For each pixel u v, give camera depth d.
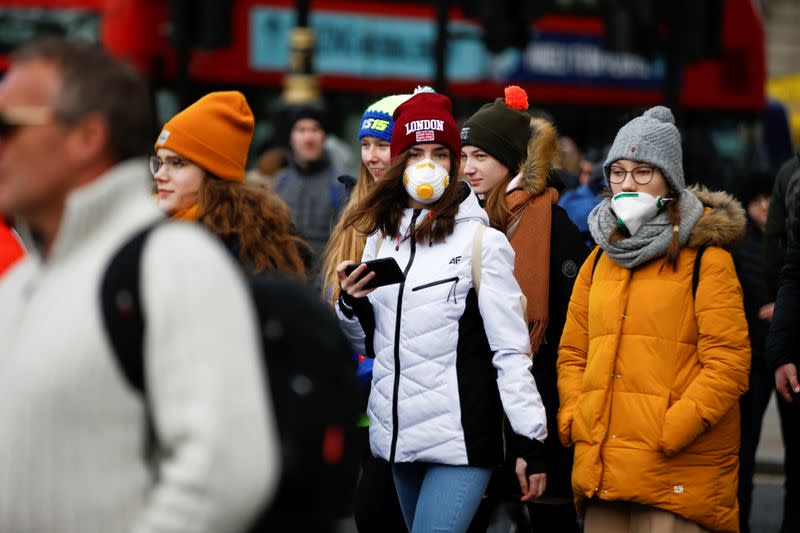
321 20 37.53
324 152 22.22
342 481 6.55
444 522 11.02
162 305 5.73
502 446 11.35
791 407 15.52
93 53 6.16
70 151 6.04
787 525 15.64
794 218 13.73
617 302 11.71
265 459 5.71
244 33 36.31
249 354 5.83
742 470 13.90
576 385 12.12
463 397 11.11
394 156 11.79
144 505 5.75
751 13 42.72
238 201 10.79
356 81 38.06
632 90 41.66
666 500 11.40
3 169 6.09
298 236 11.35
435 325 11.18
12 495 5.69
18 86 6.07
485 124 13.54
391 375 11.34
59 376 5.70
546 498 12.93
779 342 13.56
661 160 11.61
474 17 31.27
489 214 13.39
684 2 30.31
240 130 11.23
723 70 42.47
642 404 11.48
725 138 42.53
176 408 5.65
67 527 5.69
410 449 11.20
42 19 31.80
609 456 11.56
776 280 17.38
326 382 6.52
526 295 13.12
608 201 11.97
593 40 41.19
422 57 38.94
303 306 6.60
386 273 11.17
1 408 5.77
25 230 6.73
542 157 13.65
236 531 5.64
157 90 33.19
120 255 5.85
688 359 11.54
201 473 5.54
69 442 5.70
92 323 5.76
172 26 29.69
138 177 6.12
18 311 6.14
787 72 71.19
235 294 5.89
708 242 11.59
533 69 40.41
